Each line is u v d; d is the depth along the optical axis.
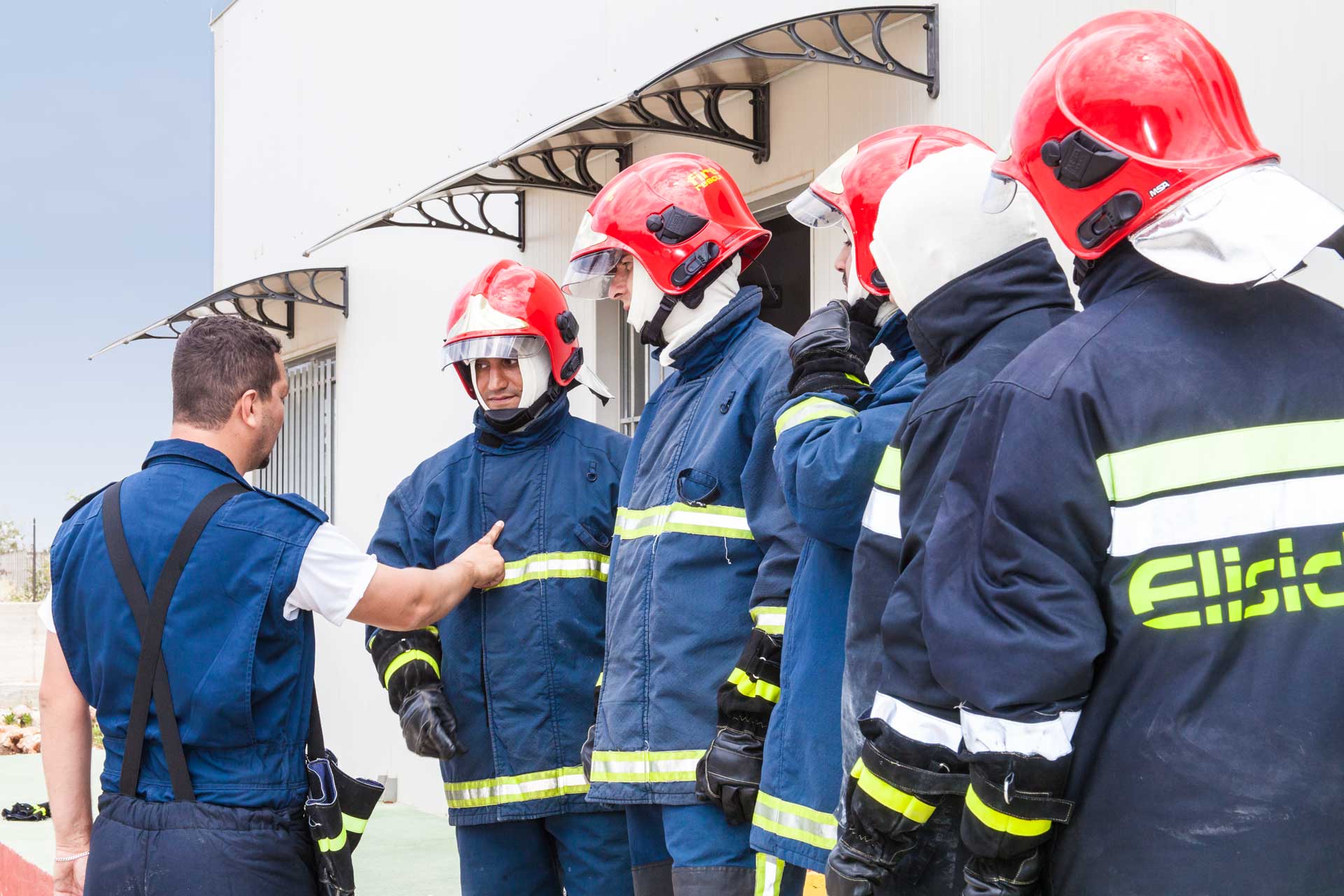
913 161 2.19
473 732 3.24
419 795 6.66
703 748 2.61
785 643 2.32
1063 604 1.47
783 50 4.22
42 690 2.60
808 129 4.43
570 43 5.63
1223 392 1.49
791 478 2.16
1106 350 1.53
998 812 1.51
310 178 8.37
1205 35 3.03
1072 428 1.50
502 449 3.38
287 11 8.80
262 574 2.41
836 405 2.19
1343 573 1.45
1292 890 1.39
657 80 3.99
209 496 2.44
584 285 3.17
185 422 2.55
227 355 2.55
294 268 8.56
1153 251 1.53
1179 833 1.42
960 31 3.78
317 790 2.45
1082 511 1.49
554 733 3.20
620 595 2.83
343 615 2.54
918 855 1.74
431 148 6.84
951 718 1.66
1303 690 1.42
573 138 5.28
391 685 3.25
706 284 2.79
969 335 1.82
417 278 6.98
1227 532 1.45
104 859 2.36
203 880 2.30
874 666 1.88
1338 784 1.41
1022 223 1.84
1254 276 1.43
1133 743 1.46
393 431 7.17
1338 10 2.75
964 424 1.72
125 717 2.42
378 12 7.48
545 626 3.22
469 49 6.49
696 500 2.68
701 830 2.59
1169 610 1.46
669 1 4.96
